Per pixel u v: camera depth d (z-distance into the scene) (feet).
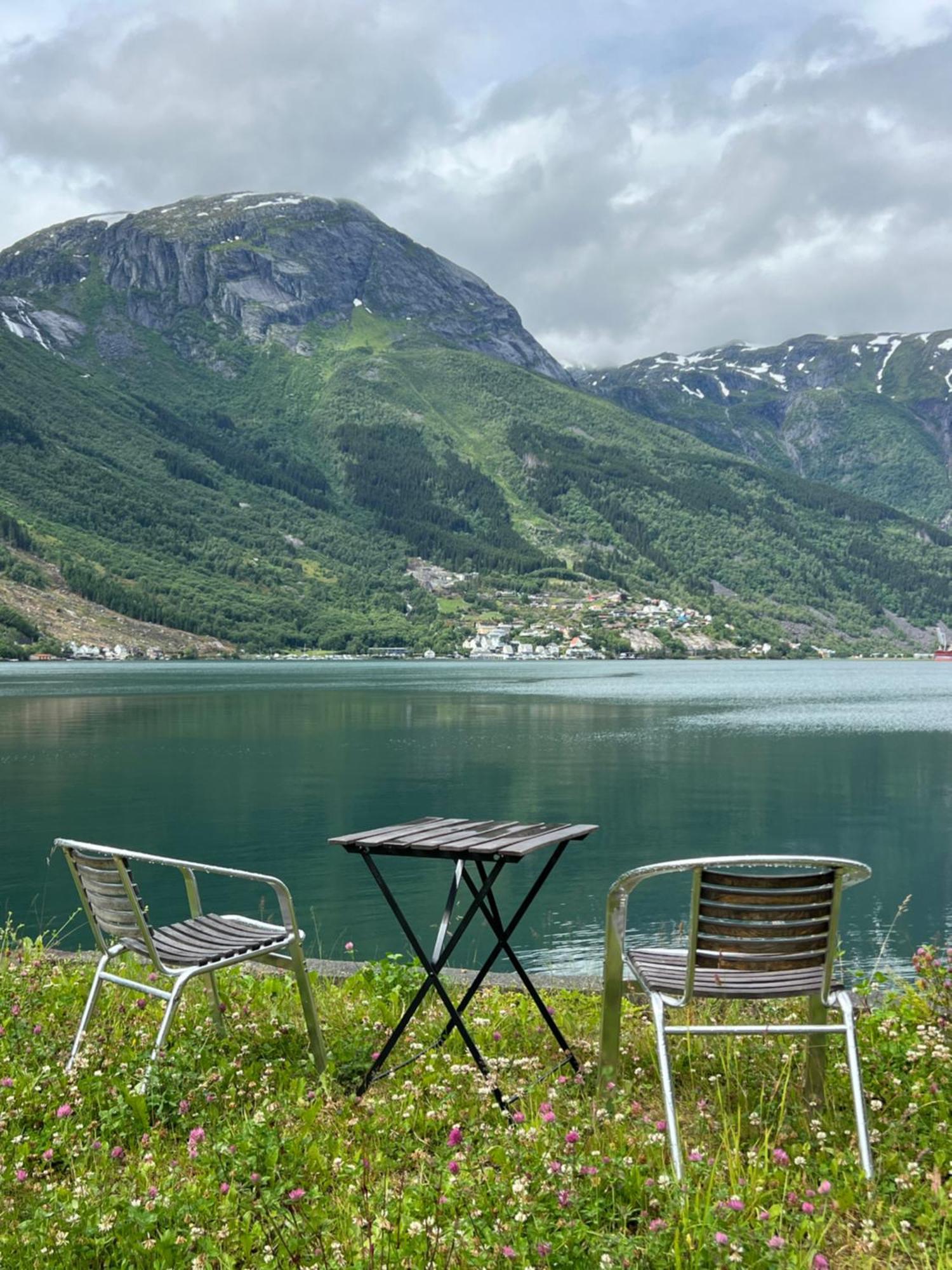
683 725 222.89
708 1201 11.89
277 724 221.46
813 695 354.13
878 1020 19.33
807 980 15.37
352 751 166.71
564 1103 16.07
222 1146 13.66
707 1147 14.49
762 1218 12.08
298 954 18.12
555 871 80.53
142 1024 20.74
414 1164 14.43
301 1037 20.04
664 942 35.47
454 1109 15.94
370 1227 11.50
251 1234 12.03
